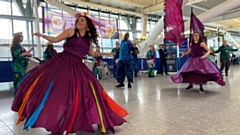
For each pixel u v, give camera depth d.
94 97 1.71
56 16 8.84
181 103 2.87
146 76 7.85
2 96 4.04
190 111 2.42
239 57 20.36
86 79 1.77
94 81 1.84
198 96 3.37
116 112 1.88
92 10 11.62
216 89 4.05
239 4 6.69
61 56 1.83
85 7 11.33
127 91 4.13
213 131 1.74
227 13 12.22
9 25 8.98
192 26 4.52
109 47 11.79
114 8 10.66
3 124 2.10
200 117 2.17
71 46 1.84
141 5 10.61
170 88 4.39
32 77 1.75
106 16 12.38
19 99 1.72
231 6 6.82
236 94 3.43
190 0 9.35
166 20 4.57
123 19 13.18
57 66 1.75
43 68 1.78
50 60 1.84
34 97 1.58
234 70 9.87
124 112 1.92
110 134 1.72
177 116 2.23
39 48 8.41
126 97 3.45
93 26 1.97
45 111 1.48
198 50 3.77
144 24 11.80
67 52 1.84
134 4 10.16
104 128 1.63
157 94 3.67
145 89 4.35
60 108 1.50
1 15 8.71
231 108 2.50
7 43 8.74
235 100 2.96
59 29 8.88
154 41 10.35
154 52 7.82
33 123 1.45
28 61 3.55
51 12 8.75
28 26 9.52
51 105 1.51
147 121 2.07
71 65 1.77
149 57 7.72
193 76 3.74
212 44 13.80
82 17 1.92
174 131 1.77
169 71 9.16
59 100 1.54
